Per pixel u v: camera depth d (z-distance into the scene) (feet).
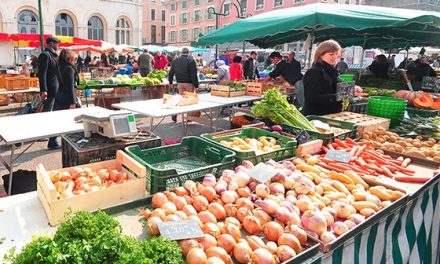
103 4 105.29
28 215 5.42
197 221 4.96
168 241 4.05
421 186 6.89
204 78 38.83
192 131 23.30
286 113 10.32
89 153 7.74
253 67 38.27
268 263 4.31
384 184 6.93
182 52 22.72
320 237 4.95
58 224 5.13
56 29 98.84
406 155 8.86
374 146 9.53
